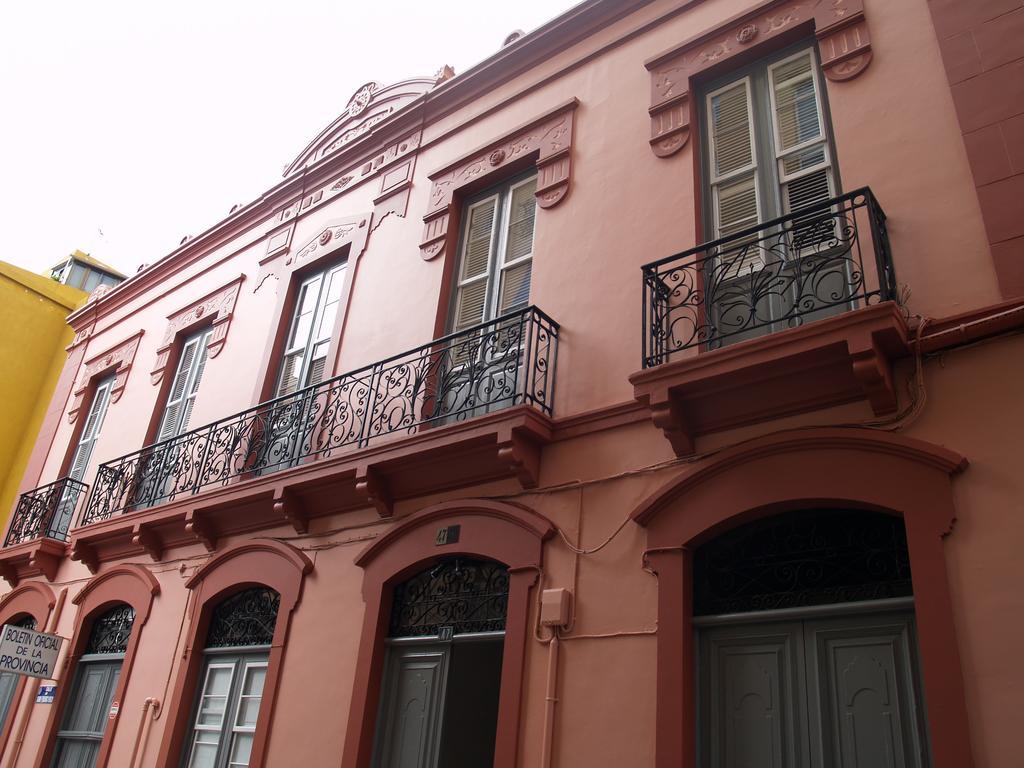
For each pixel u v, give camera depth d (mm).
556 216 8305
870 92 6598
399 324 9266
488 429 6938
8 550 12414
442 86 10492
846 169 6414
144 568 10242
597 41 9141
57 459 13977
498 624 6820
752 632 5555
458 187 9633
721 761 5305
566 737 5828
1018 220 5402
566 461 6840
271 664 8070
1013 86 5844
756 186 7102
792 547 5641
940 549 4836
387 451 7625
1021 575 4555
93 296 15617
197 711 8789
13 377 15875
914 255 5750
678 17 8477
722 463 5859
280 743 7605
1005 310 5129
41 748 10086
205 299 12727
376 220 10516
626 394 6770
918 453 5090
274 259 11812
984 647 4508
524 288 8398
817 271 5812
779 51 7566
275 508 8492
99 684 10211
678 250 7125
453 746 8633
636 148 8008
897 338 5246
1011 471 4820
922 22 6590
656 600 5852
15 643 9922
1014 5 6125
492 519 7043
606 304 7355
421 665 7230
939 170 5926
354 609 7723
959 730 4379
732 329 6602
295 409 9547
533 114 9336
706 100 7887
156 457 10664
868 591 5199
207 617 9203
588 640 6051
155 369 12805
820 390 5617
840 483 5355
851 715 4977
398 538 7676
